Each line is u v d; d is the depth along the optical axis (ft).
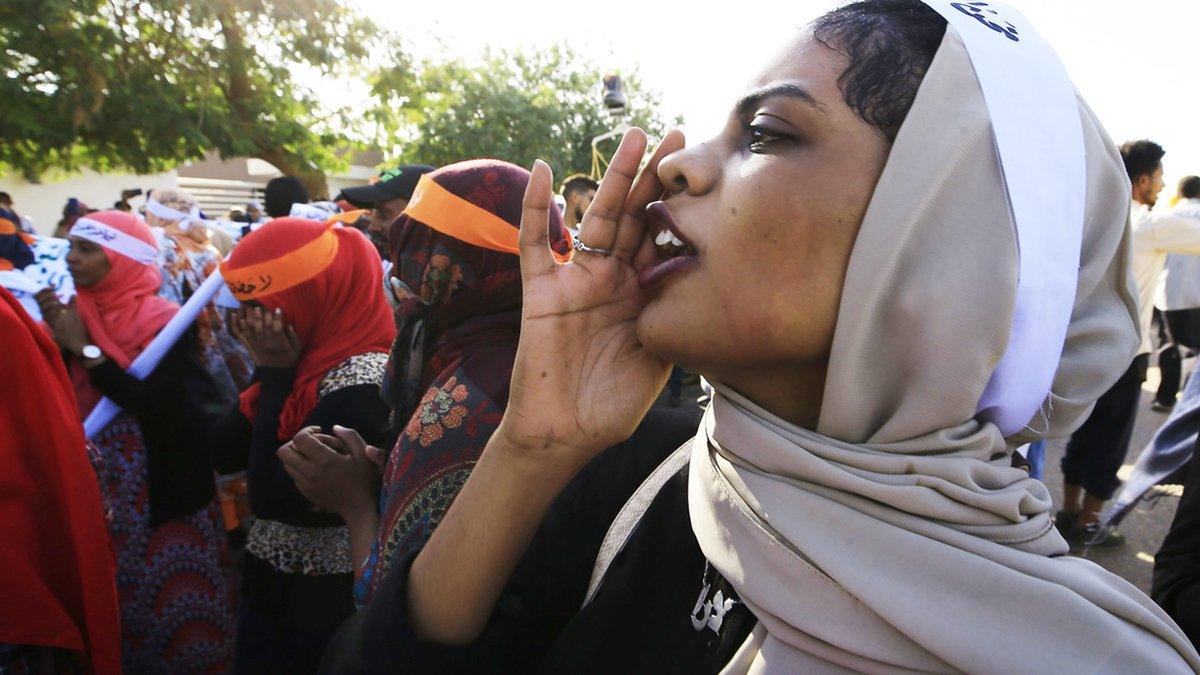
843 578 1.83
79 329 7.54
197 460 7.84
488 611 2.63
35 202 45.47
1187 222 10.69
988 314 1.86
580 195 15.90
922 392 1.92
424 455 3.73
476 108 44.27
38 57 29.37
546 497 2.54
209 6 30.37
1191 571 3.85
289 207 19.11
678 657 2.31
